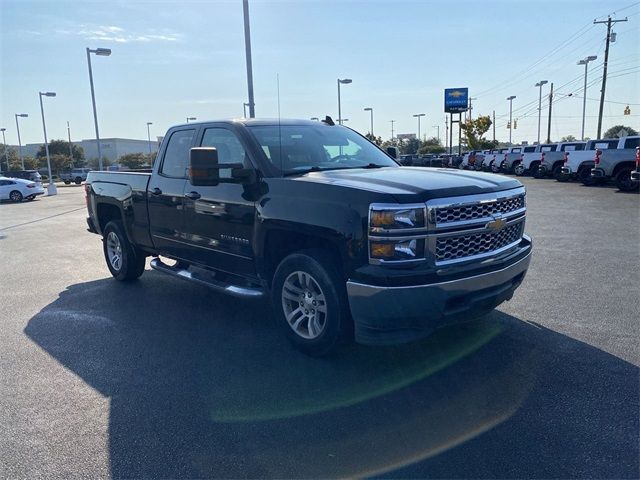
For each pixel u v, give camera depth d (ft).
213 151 15.15
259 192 15.57
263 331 17.56
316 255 14.10
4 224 53.62
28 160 280.51
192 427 11.55
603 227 37.09
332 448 10.59
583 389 12.64
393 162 19.29
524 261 14.82
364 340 13.20
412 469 9.83
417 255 12.51
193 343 16.61
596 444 10.39
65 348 16.46
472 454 10.21
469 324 17.15
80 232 45.21
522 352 14.87
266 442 10.89
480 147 234.99
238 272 17.17
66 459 10.48
